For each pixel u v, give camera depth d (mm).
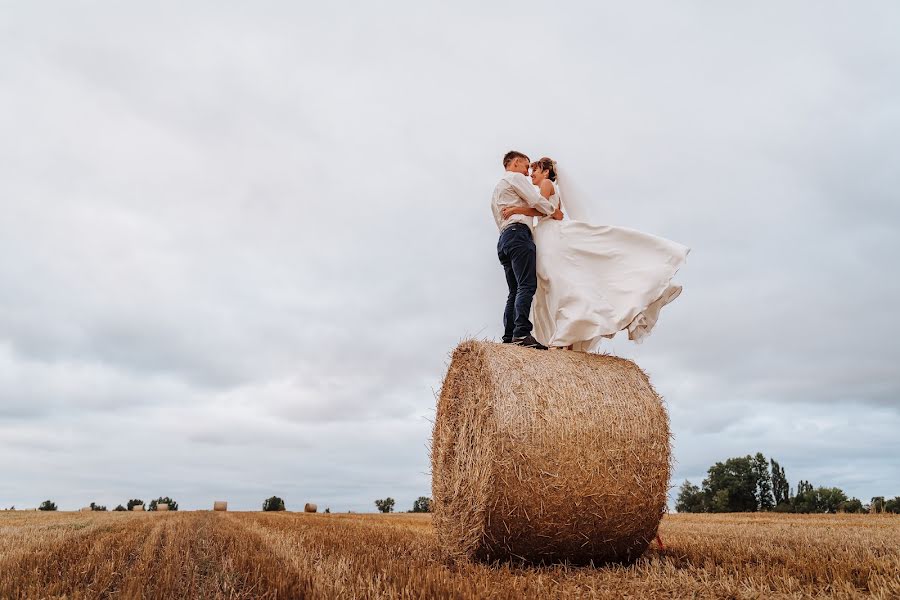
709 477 48344
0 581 4305
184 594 4043
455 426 5969
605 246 6109
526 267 6285
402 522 12242
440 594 3602
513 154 6934
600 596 3736
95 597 3938
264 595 3742
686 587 3916
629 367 5488
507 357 5258
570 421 4922
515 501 4828
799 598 3520
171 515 16469
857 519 14609
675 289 5918
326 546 6406
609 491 4902
